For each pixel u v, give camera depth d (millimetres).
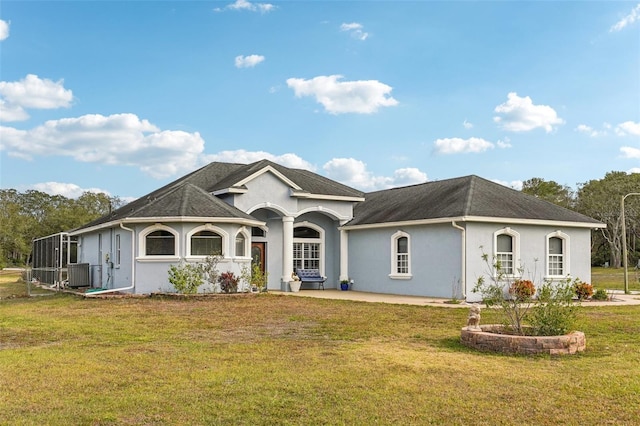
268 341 11789
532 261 23969
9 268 74438
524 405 7227
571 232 25172
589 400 7434
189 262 22344
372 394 7617
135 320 15164
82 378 8477
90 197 77688
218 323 14617
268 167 26516
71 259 37656
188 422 6559
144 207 23172
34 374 8711
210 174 29578
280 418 6695
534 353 10320
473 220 22281
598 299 22750
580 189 71312
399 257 26031
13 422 6527
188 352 10477
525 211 24141
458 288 22578
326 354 10258
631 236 68562
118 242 24906
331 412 6906
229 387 7934
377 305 19359
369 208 30109
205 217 22312
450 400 7395
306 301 20516
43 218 82125
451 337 12391
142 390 7816
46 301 20844
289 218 27156
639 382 8273
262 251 27797
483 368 9148
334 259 29938
